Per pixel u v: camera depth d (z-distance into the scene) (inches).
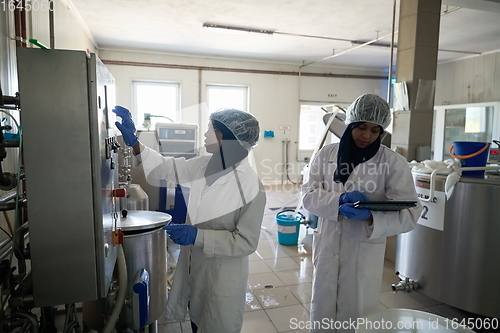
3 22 66.7
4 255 47.1
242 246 41.1
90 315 52.4
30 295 35.8
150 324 57.6
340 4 146.9
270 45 212.5
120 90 222.5
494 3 118.0
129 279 50.6
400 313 45.6
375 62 257.1
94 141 32.1
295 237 128.8
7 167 64.4
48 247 32.6
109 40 203.9
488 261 69.7
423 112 104.8
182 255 51.3
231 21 169.5
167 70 229.8
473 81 226.4
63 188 32.1
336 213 52.1
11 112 60.2
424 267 80.6
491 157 151.3
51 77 30.7
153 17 163.6
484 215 69.2
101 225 33.4
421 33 102.9
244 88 250.1
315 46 214.1
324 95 266.7
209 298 44.5
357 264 53.3
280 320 76.8
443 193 74.9
